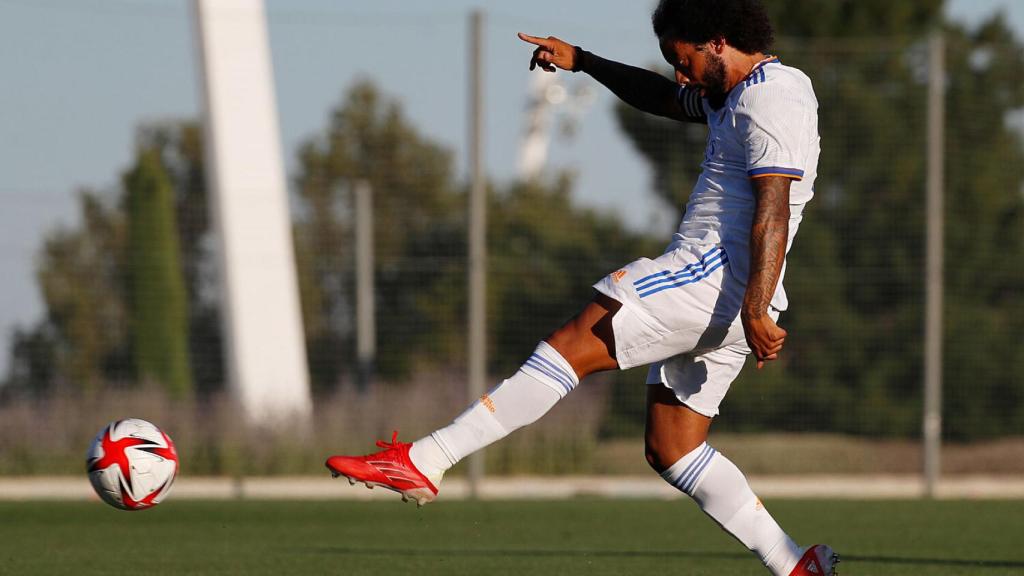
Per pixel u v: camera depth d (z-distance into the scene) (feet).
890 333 170.91
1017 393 173.06
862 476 154.20
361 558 73.41
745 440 160.56
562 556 74.69
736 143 42.98
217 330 165.58
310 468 142.10
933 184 132.46
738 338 44.04
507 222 178.40
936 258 132.26
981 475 159.74
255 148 160.45
